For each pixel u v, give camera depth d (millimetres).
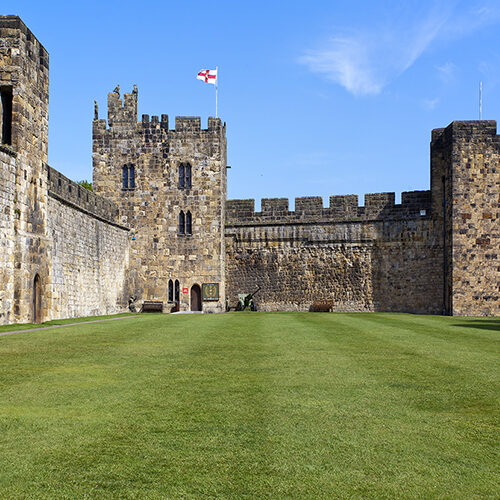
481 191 39188
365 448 6617
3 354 13102
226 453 6438
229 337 17094
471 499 5363
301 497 5383
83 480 5719
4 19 23531
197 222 43875
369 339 16641
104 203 37812
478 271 38969
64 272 29656
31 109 24562
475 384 9867
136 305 43406
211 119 44344
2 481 5695
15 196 23000
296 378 10328
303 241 44781
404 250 42812
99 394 9016
